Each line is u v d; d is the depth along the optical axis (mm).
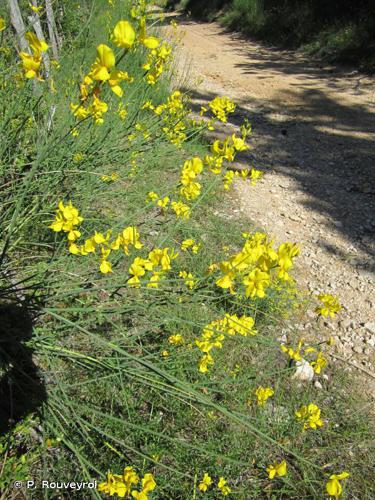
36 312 1814
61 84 2805
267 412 2164
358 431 2191
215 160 1934
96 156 2604
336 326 2986
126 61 3398
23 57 1206
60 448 1776
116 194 2750
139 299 1804
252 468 1955
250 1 13430
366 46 9078
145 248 2777
